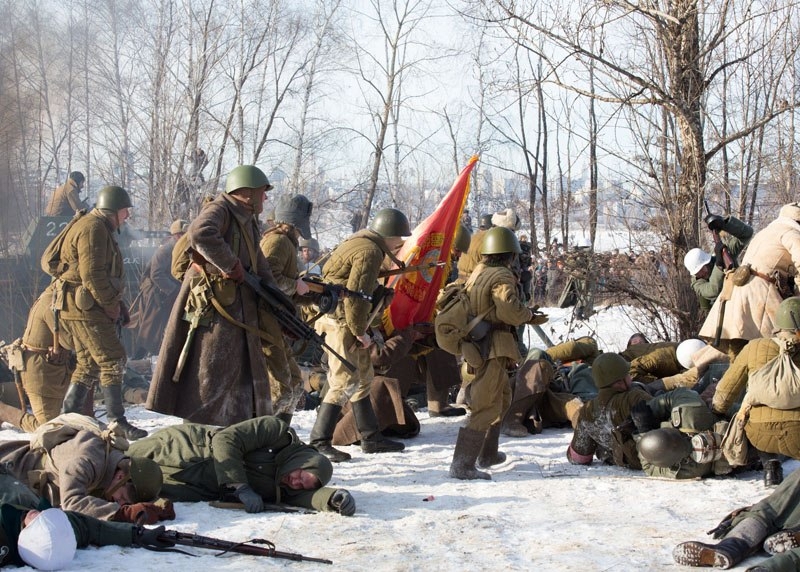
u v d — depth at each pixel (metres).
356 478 6.59
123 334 13.38
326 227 29.03
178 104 22.81
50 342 8.06
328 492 5.49
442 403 9.41
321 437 7.27
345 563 4.61
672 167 11.42
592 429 7.00
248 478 5.64
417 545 4.92
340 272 7.23
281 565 4.55
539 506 5.75
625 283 11.30
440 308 6.76
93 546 4.75
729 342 8.12
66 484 5.04
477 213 29.91
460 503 5.80
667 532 5.15
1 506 4.43
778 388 5.78
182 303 6.27
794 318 5.79
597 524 5.33
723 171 12.93
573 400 8.52
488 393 6.56
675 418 6.57
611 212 11.81
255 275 6.30
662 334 11.48
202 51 22.98
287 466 5.58
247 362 6.26
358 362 7.43
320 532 5.12
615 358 6.95
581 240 21.89
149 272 13.45
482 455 7.02
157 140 22.39
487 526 5.26
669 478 6.50
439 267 8.95
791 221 7.94
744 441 6.05
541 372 8.43
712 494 6.05
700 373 8.40
